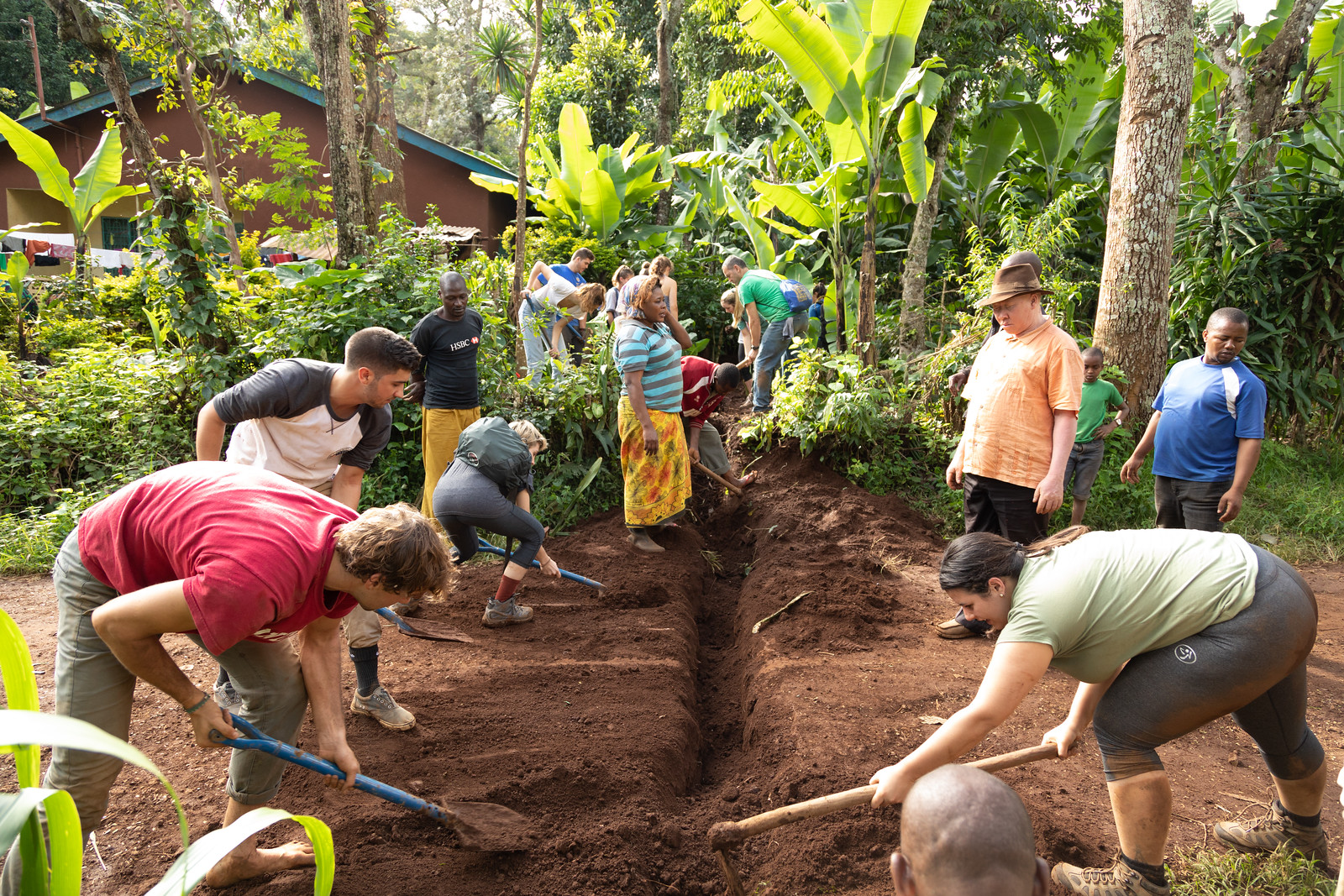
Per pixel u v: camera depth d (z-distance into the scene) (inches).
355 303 279.1
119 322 403.5
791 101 412.2
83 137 662.5
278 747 96.5
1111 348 275.0
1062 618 86.8
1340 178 336.5
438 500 178.5
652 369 218.8
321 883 76.2
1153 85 259.3
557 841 113.3
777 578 207.6
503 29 877.8
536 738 138.3
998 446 164.7
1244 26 434.0
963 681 156.6
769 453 289.4
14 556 221.0
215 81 559.5
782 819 95.1
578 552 229.9
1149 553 90.6
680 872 114.0
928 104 281.0
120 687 96.4
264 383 128.6
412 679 158.7
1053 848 109.1
